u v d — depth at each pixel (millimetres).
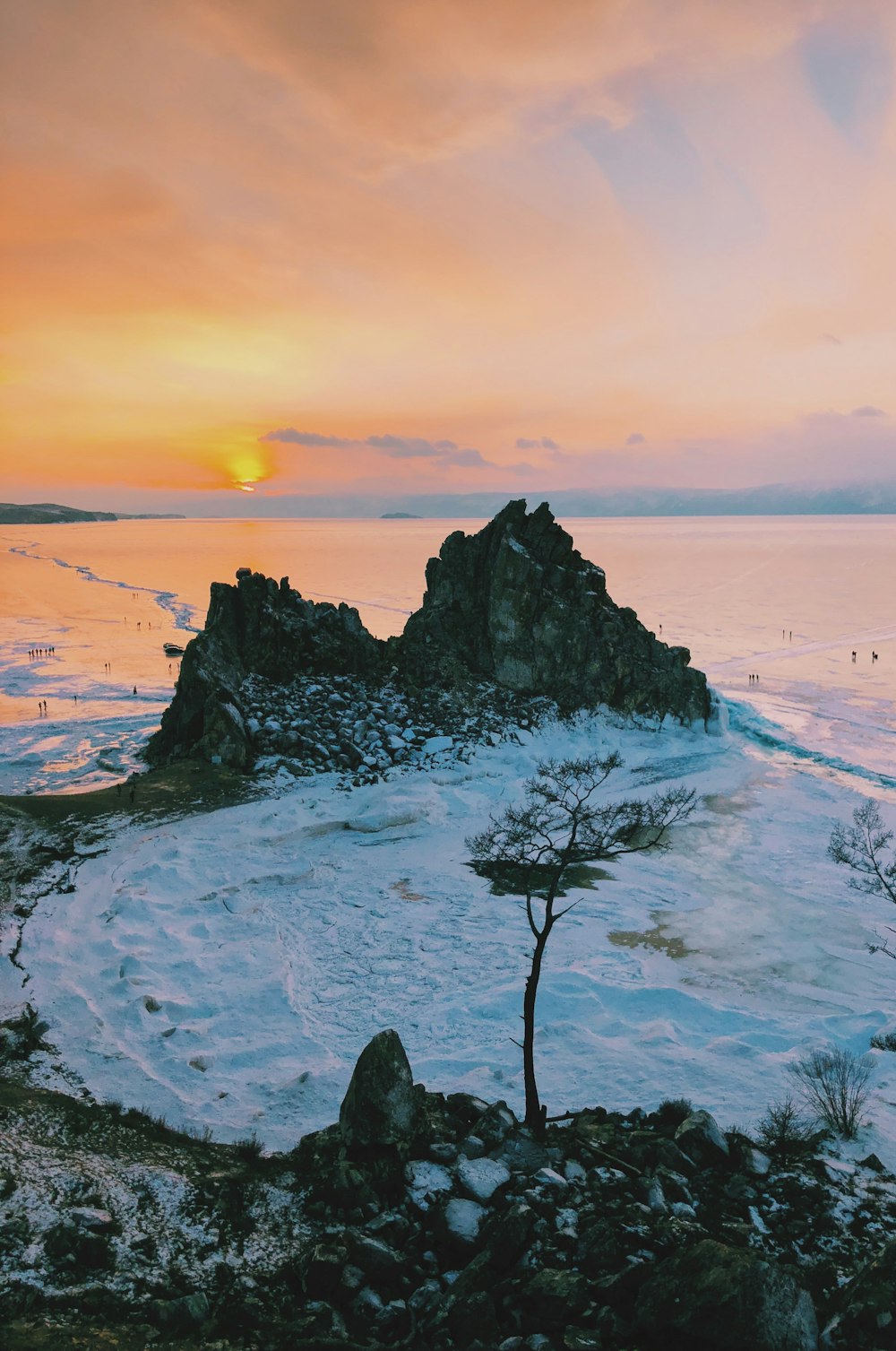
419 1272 14336
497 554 71750
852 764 67562
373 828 50156
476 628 73250
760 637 140875
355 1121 18109
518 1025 29109
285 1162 18953
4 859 41906
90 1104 22203
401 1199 16438
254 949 35062
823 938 38125
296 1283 14352
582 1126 19797
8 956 32656
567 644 71625
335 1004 31281
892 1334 11602
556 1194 16188
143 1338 12094
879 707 89688
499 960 34938
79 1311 12656
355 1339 12766
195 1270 14352
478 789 57594
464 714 67312
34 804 49969
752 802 57344
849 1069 23922
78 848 44062
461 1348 12359
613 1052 25906
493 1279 13859
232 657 65438
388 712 65312
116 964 32469
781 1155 18891
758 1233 15195
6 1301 12578
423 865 45594
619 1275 13250
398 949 36031
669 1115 20531
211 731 58844
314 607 71438
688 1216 15781
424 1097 20109
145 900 38469
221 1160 19141
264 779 56156
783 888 43812
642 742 69500
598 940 37531
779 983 33844
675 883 44344
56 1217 15125
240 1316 13047
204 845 45562
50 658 123625
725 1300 11562
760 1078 23625
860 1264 14297
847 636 140750
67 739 77562
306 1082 24188
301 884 43156
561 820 51062
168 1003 29828
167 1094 23469
